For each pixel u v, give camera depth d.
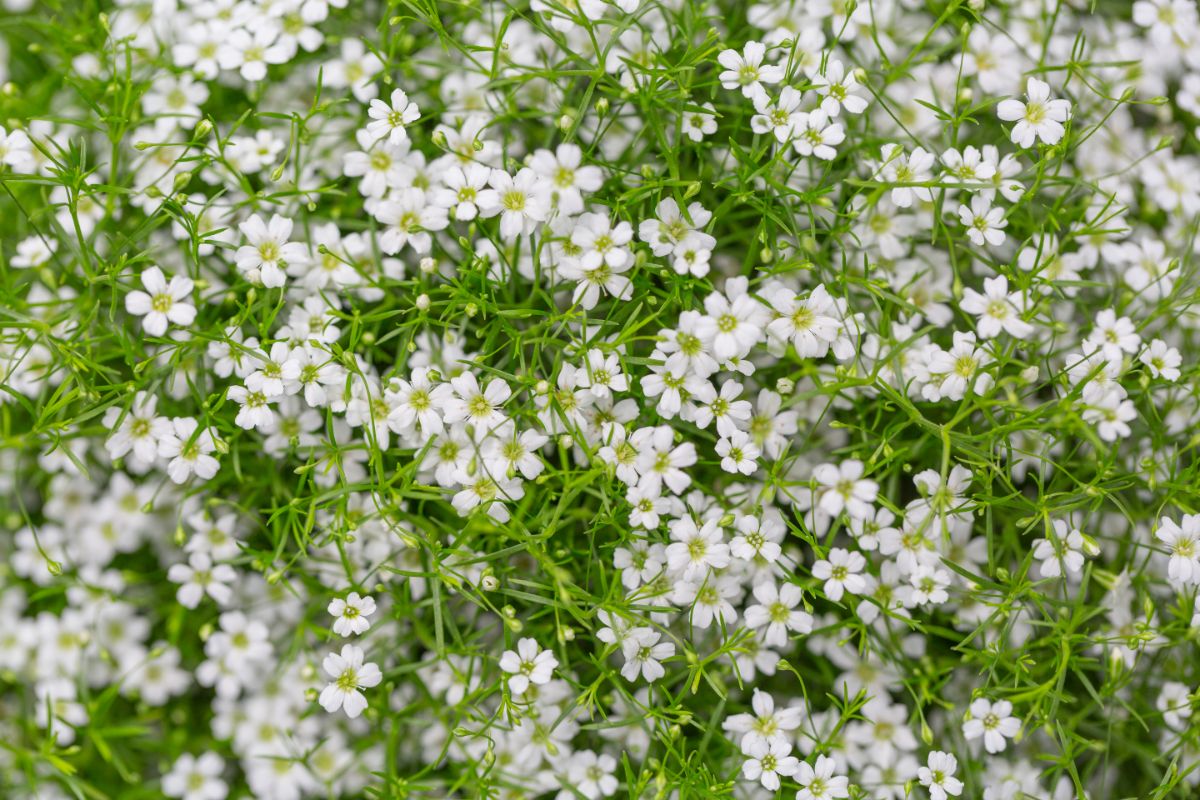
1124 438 0.37
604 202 0.36
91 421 0.37
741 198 0.36
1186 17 0.38
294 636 0.37
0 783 0.37
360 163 0.37
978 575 0.36
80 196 0.37
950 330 0.37
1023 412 0.36
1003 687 0.36
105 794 0.38
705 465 0.37
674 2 0.37
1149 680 0.37
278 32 0.37
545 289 0.36
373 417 0.35
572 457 0.36
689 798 0.36
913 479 0.36
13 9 0.39
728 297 0.35
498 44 0.36
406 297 0.36
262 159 0.37
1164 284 0.37
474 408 0.35
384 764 0.37
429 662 0.36
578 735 0.37
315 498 0.36
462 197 0.36
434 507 0.37
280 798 0.37
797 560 0.36
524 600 0.36
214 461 0.36
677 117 0.36
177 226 0.37
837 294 0.36
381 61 0.37
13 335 0.37
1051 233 0.37
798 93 0.36
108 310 0.37
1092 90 0.37
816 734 0.37
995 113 0.38
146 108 0.37
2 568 0.38
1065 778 0.37
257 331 0.37
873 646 0.36
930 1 0.38
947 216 0.37
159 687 0.37
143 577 0.38
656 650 0.36
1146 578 0.37
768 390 0.36
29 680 0.38
